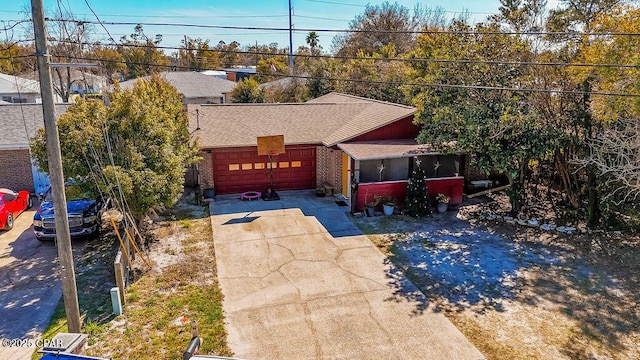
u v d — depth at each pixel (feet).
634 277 36.94
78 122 38.04
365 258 40.40
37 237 43.29
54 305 32.42
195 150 49.78
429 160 55.26
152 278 36.27
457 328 29.50
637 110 37.99
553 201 56.54
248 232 46.85
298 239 44.93
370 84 109.40
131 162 38.29
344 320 30.27
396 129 57.77
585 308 32.17
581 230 47.03
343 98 85.61
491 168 48.91
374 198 53.01
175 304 32.14
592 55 41.29
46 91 25.31
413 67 77.97
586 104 46.14
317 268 38.29
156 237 45.24
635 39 37.81
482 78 47.39
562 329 29.50
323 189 60.54
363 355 26.53
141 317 30.50
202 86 138.41
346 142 56.08
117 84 42.60
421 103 51.62
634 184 42.96
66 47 101.24
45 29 25.02
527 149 45.39
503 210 54.03
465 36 49.11
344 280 36.14
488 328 29.55
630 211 45.98
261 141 57.52
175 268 38.09
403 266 38.83
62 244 26.89
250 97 121.60
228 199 59.26
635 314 31.32
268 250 42.14
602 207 47.14
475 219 51.19
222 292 34.06
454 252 41.93
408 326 29.63
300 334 28.66
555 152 51.67
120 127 38.78
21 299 33.24
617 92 39.27
